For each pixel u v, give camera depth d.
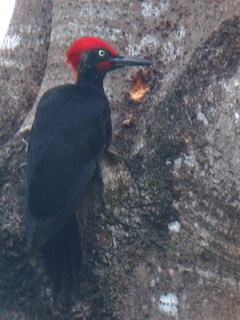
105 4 11.64
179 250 10.27
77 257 10.18
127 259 10.26
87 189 10.38
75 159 10.24
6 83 12.12
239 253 10.34
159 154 10.43
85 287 10.27
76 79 11.47
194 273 10.26
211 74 10.70
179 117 10.55
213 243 10.29
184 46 11.03
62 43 11.77
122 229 10.23
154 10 11.36
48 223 9.82
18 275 10.70
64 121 10.51
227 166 10.33
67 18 11.80
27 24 12.57
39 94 11.63
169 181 10.33
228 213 10.33
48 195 9.95
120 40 11.38
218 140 10.39
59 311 10.37
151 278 10.23
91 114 10.57
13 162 10.91
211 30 10.96
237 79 10.61
